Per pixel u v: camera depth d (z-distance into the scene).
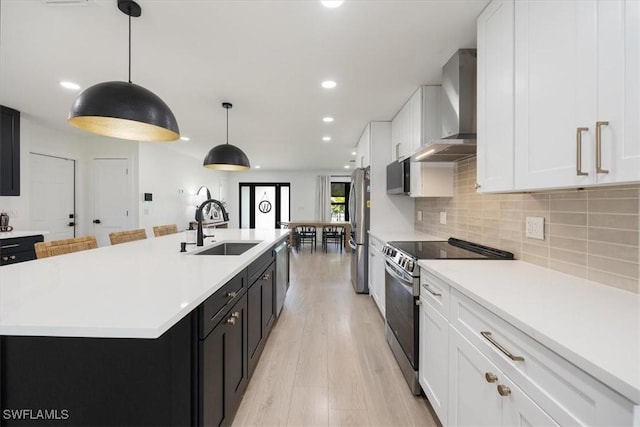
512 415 0.95
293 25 1.80
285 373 2.13
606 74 0.91
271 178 9.62
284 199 9.62
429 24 1.78
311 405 1.80
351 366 2.23
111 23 1.78
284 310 3.43
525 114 1.29
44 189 4.31
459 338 1.31
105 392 1.09
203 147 5.81
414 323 1.85
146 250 2.25
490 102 1.56
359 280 4.04
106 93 1.54
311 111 3.44
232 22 1.77
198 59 2.22
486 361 1.10
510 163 1.39
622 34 0.86
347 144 5.40
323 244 8.07
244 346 1.84
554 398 0.78
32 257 3.41
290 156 6.78
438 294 1.54
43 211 4.30
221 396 1.43
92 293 1.19
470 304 1.22
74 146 4.77
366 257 4.04
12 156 3.48
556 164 1.11
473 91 2.07
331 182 9.66
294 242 8.31
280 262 3.20
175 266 1.69
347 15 1.70
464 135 2.06
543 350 0.82
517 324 0.90
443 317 1.49
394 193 3.35
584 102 0.98
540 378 0.83
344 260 6.46
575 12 1.02
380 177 3.82
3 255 3.13
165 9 1.64
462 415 1.29
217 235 3.27
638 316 0.92
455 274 1.46
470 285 1.26
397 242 2.61
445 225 2.86
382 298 3.01
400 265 2.12
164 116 1.72
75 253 2.12
